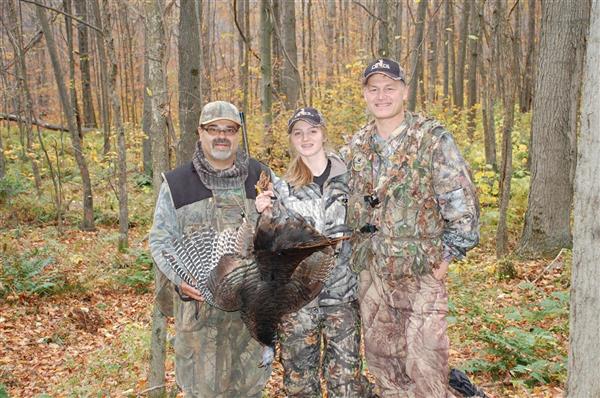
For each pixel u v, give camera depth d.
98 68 31.38
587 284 3.23
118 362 7.06
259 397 4.47
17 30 17.12
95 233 14.51
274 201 4.01
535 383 5.70
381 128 4.18
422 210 4.04
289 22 17.69
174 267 3.70
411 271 4.04
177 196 4.17
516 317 7.14
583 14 9.54
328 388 4.15
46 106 34.59
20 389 6.93
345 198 4.17
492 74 14.27
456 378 4.38
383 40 10.18
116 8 25.94
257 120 17.17
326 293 4.12
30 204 15.97
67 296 10.22
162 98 4.99
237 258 3.47
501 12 13.91
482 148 16.72
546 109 9.89
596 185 3.14
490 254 10.91
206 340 4.30
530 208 10.27
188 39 7.46
